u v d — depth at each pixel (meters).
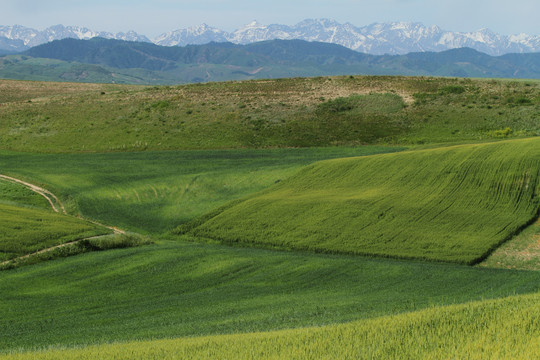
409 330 16.88
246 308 28.45
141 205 59.59
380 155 65.31
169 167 73.50
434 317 17.89
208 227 50.84
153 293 33.28
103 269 38.56
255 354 15.46
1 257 39.22
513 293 29.03
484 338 15.40
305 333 17.62
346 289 32.69
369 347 15.36
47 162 78.25
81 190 64.69
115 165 75.56
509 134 79.81
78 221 51.25
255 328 23.06
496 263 38.25
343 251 42.56
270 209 52.97
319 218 49.31
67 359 16.48
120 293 33.28
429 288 31.83
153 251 43.59
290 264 39.19
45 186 66.88
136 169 73.19
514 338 15.21
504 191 49.88
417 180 55.44
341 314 25.58
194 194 62.28
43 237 44.03
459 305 19.92
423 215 47.34
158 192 63.50
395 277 35.03
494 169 54.22
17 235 43.59
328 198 53.97
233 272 37.66
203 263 39.88
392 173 58.53
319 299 30.08
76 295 32.84
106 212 57.44
